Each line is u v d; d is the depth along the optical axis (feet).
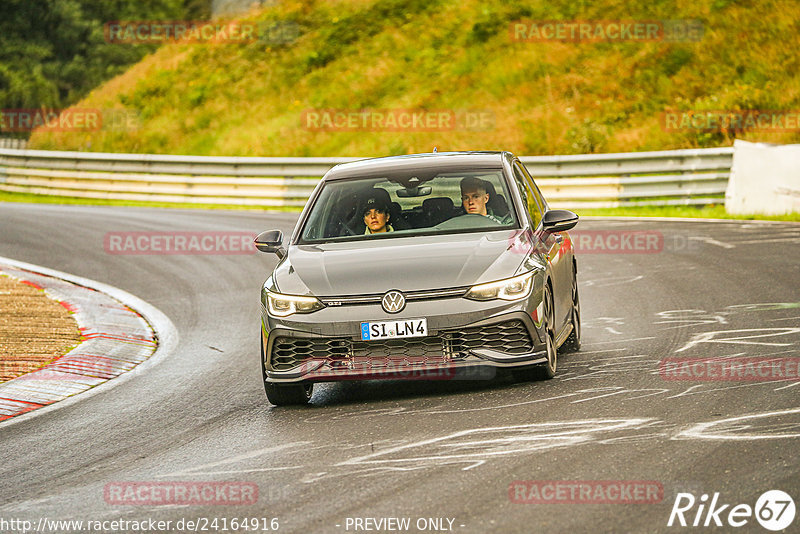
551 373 80.07
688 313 110.93
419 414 72.54
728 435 59.67
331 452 63.93
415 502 51.42
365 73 363.76
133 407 86.33
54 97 566.77
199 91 388.16
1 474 66.54
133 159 308.19
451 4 383.04
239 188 287.48
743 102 291.17
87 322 128.98
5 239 215.10
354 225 87.10
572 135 299.99
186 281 164.35
